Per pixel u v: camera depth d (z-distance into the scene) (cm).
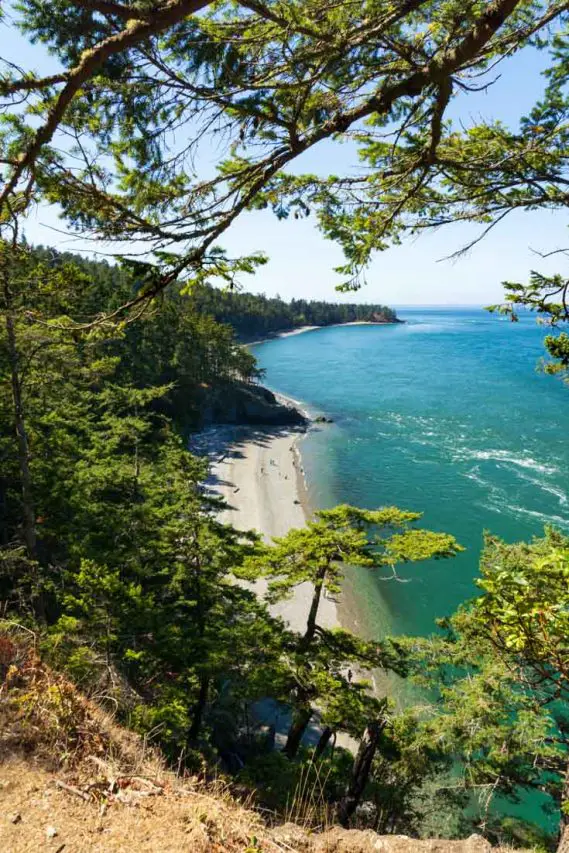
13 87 278
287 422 6981
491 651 1214
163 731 877
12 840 362
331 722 1302
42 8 296
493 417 6825
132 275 387
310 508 4294
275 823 543
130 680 1286
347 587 3142
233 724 1978
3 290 1016
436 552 1533
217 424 6844
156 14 261
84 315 441
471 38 305
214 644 1422
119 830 396
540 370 508
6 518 2141
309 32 300
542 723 1186
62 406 2262
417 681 1545
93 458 2380
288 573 1591
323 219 457
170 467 1734
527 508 4025
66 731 491
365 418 7150
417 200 473
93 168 346
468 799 1543
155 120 349
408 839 503
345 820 1057
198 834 406
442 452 5516
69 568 1828
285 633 1562
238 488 4656
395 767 1398
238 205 369
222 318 14012
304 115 363
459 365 11425
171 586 1622
